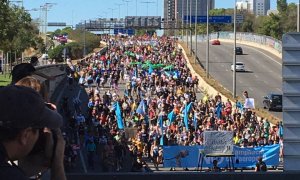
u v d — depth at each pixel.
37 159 3.24
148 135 35.66
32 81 4.50
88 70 76.88
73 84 65.50
